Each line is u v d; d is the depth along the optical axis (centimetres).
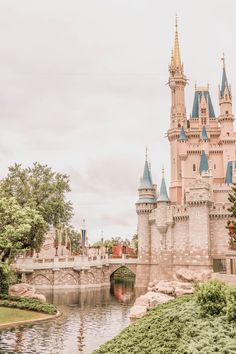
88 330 3919
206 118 11225
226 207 8306
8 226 5191
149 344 2225
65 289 7619
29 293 5491
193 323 2341
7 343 3259
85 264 8006
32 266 7275
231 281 4481
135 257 10100
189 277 7438
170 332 2333
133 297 6919
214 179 10375
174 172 10831
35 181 7338
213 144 10700
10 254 5397
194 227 8275
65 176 7881
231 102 10556
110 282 9569
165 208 8881
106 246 13488
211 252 8256
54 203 7375
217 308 2450
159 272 8862
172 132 11012
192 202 8331
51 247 10138
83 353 3069
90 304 5878
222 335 2081
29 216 5803
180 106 11212
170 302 3266
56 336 3559
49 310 4484
